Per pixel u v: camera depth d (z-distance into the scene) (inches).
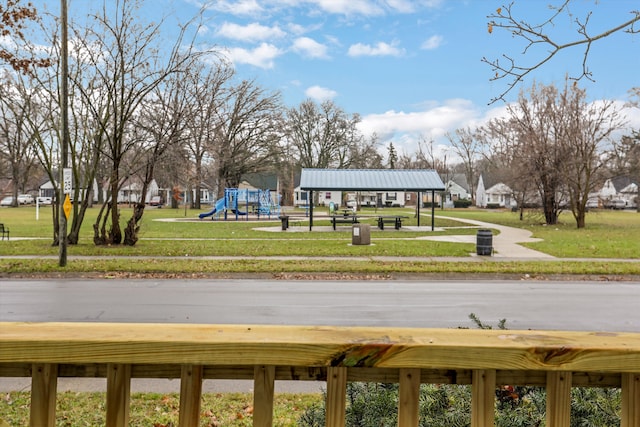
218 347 55.9
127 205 2955.2
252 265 508.7
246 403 165.6
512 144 1384.1
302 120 2630.4
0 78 641.6
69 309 319.9
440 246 723.4
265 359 56.1
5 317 295.6
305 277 470.9
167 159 955.3
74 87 658.2
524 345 55.7
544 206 1352.1
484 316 309.6
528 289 415.8
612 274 486.3
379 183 1144.8
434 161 3479.3
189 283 435.2
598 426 78.9
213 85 1112.8
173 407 159.9
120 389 57.2
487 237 627.8
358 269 488.1
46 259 545.3
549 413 56.9
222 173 2123.5
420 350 55.8
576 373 58.2
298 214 1967.3
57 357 55.3
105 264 507.5
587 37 158.2
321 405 117.2
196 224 1291.8
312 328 62.7
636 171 1331.2
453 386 90.2
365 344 55.9
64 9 490.3
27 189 3686.0
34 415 56.8
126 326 61.9
